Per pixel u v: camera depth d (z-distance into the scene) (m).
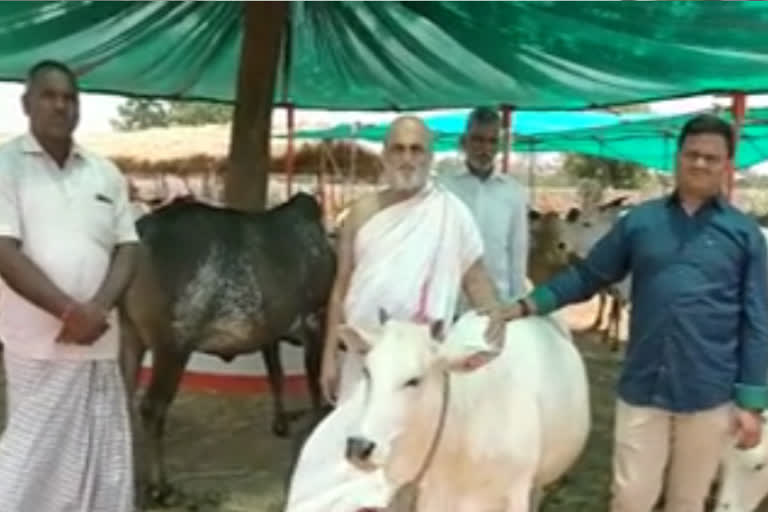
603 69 9.12
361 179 22.17
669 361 3.61
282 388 7.13
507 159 13.38
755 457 4.27
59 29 8.60
